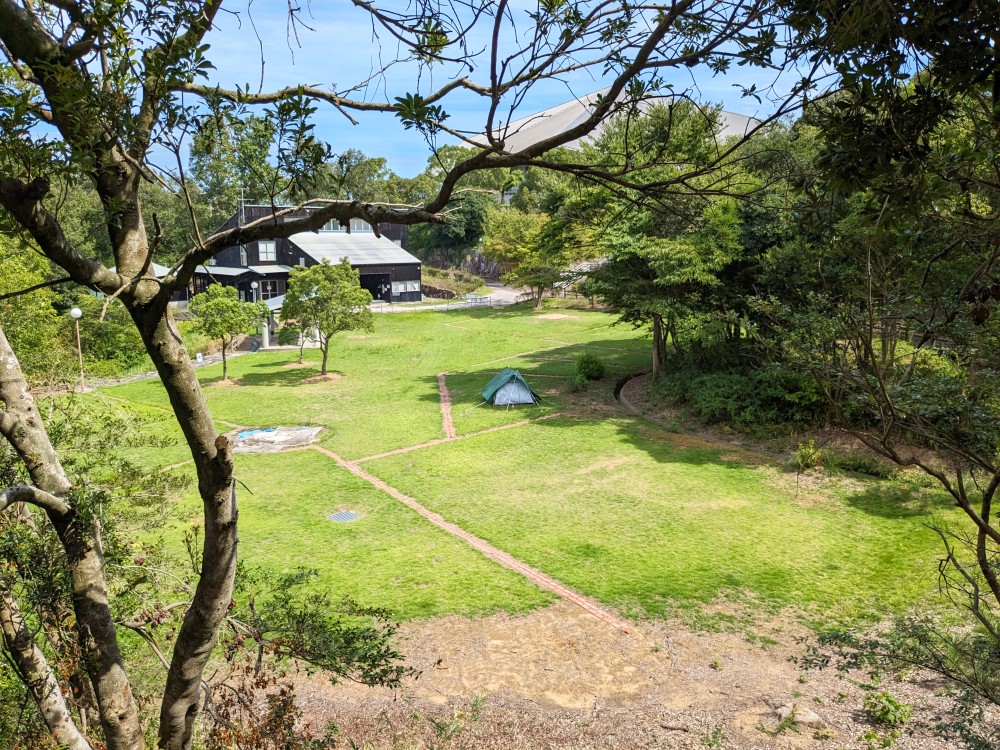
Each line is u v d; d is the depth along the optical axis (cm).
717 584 1320
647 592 1299
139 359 3562
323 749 629
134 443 938
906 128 287
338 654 521
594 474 1931
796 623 1187
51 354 958
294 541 1548
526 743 902
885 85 269
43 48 291
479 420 2522
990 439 374
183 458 2100
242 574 645
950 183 305
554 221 2636
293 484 1927
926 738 851
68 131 293
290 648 530
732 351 2464
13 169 286
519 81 266
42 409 824
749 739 890
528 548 1494
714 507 1678
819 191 331
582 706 984
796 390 2105
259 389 3109
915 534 1471
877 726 902
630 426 2372
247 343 4291
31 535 575
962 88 280
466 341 4216
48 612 579
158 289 338
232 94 329
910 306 417
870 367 390
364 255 5922
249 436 2411
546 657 1109
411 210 285
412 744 902
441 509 1723
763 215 2125
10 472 582
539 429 2375
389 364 3641
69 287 3284
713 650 1117
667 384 2664
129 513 830
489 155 266
